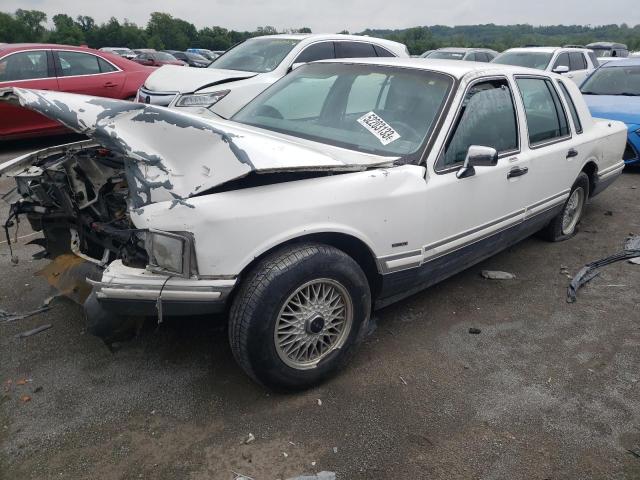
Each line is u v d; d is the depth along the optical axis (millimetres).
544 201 4547
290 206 2682
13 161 3434
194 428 2715
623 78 9062
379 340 3543
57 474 2428
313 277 2777
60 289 3160
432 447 2643
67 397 2908
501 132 3924
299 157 2732
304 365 2936
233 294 2770
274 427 2732
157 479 2418
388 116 3521
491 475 2492
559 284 4469
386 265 3188
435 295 4195
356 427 2754
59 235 3436
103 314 2783
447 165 3408
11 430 2670
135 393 2949
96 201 3264
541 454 2627
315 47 7988
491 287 4367
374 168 3080
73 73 9227
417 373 3211
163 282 2549
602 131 5371
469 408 2926
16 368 3137
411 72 3721
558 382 3176
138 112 2738
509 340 3602
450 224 3494
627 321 3896
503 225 4051
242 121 3938
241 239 2561
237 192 2586
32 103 2965
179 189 2539
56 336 3451
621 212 6457
